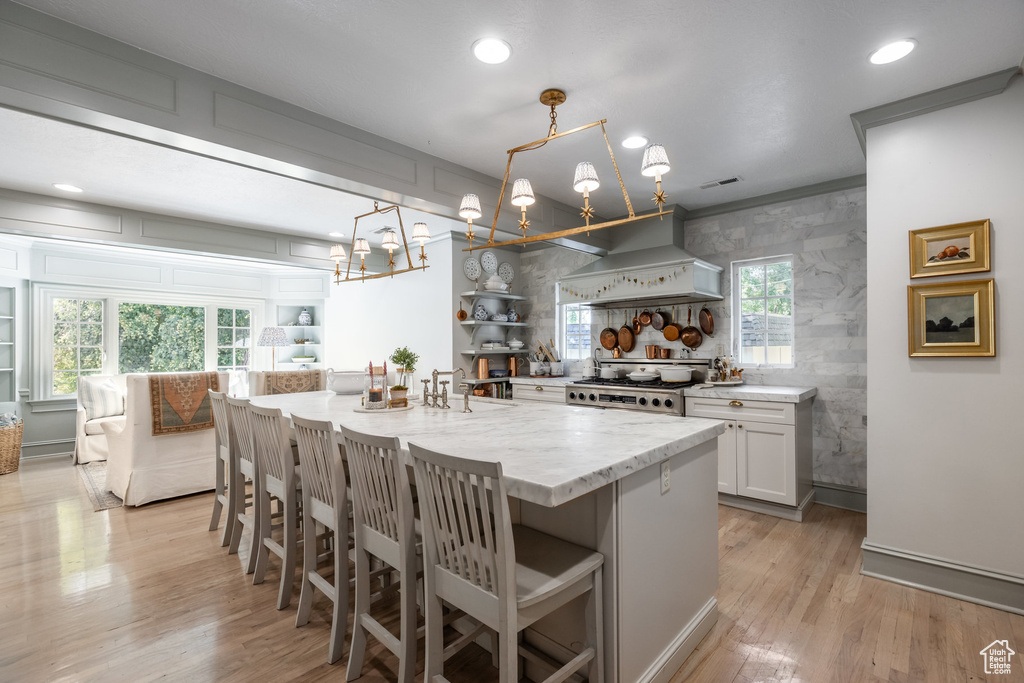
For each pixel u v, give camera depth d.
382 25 1.91
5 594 2.47
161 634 2.12
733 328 4.31
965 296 2.34
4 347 5.21
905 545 2.52
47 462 5.23
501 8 1.82
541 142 2.46
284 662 1.94
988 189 2.29
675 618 1.93
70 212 3.92
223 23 1.88
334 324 6.87
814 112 2.65
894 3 1.80
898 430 2.53
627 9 1.83
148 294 6.12
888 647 2.00
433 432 2.10
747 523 3.40
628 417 2.53
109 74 1.95
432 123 2.73
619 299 4.44
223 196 3.94
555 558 1.59
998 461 2.27
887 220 2.56
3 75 1.72
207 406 4.16
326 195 3.94
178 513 3.70
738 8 1.83
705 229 4.46
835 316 3.78
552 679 1.44
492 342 5.70
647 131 2.87
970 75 2.28
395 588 1.99
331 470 1.99
